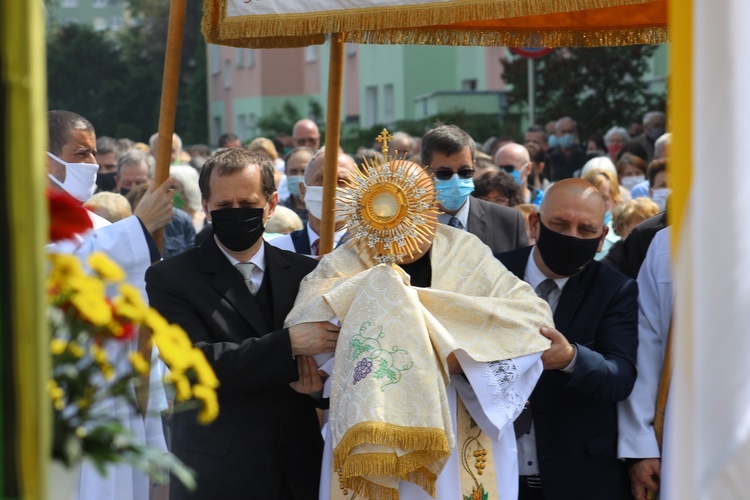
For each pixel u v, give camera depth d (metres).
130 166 9.59
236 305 4.25
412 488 3.96
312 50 43.97
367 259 4.24
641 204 6.93
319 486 4.29
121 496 4.50
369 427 3.70
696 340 2.38
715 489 2.35
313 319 4.10
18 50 2.00
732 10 2.33
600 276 4.53
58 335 2.40
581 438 4.38
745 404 2.33
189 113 55.12
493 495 4.02
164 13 60.41
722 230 2.34
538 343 4.00
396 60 36.91
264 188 4.32
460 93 31.95
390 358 3.84
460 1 4.31
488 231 5.95
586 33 5.19
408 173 4.09
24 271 2.00
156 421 4.53
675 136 2.53
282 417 4.28
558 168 16.56
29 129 2.01
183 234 9.07
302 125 13.66
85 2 91.62
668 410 4.50
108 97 55.00
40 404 2.00
